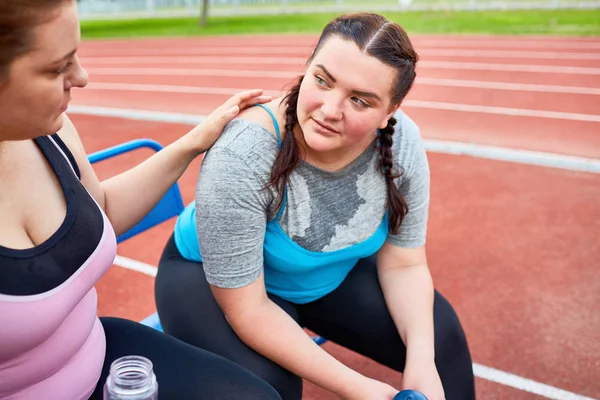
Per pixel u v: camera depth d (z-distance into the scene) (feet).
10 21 3.25
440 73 31.07
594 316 9.39
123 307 9.94
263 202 5.17
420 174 5.86
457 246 11.82
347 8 76.13
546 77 28.99
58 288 4.06
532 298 9.93
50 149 4.44
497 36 44.93
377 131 5.53
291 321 5.49
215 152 5.10
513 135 19.33
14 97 3.50
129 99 27.78
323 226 5.53
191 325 5.75
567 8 60.90
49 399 4.30
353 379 5.27
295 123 5.14
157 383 4.72
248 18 72.13
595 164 16.06
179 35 59.16
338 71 4.66
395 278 6.18
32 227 4.16
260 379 4.84
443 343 5.95
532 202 13.94
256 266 5.33
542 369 8.23
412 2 71.61
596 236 12.16
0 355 3.86
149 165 5.58
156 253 11.76
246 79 32.22
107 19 86.69
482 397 7.73
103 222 4.57
